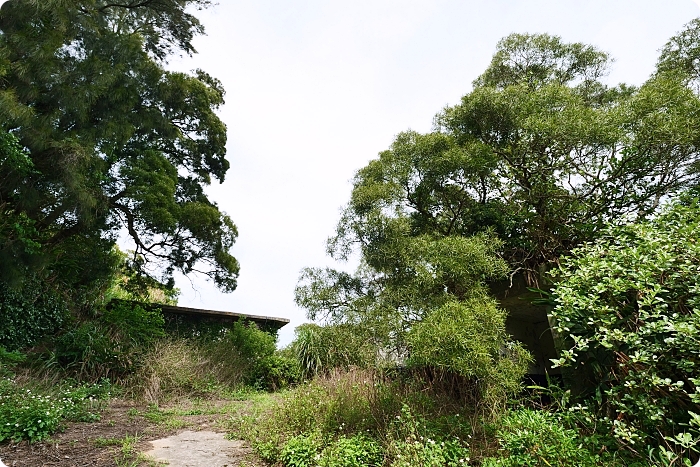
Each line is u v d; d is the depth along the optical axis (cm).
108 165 830
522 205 559
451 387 430
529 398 373
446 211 587
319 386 482
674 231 303
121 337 743
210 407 605
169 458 352
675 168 486
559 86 561
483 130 611
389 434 331
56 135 649
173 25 1071
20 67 583
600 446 280
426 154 539
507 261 545
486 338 359
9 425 374
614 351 304
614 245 367
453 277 424
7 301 650
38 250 631
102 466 324
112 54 782
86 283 839
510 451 277
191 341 902
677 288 279
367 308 433
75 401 514
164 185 919
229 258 1076
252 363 883
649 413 259
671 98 449
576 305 312
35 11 626
